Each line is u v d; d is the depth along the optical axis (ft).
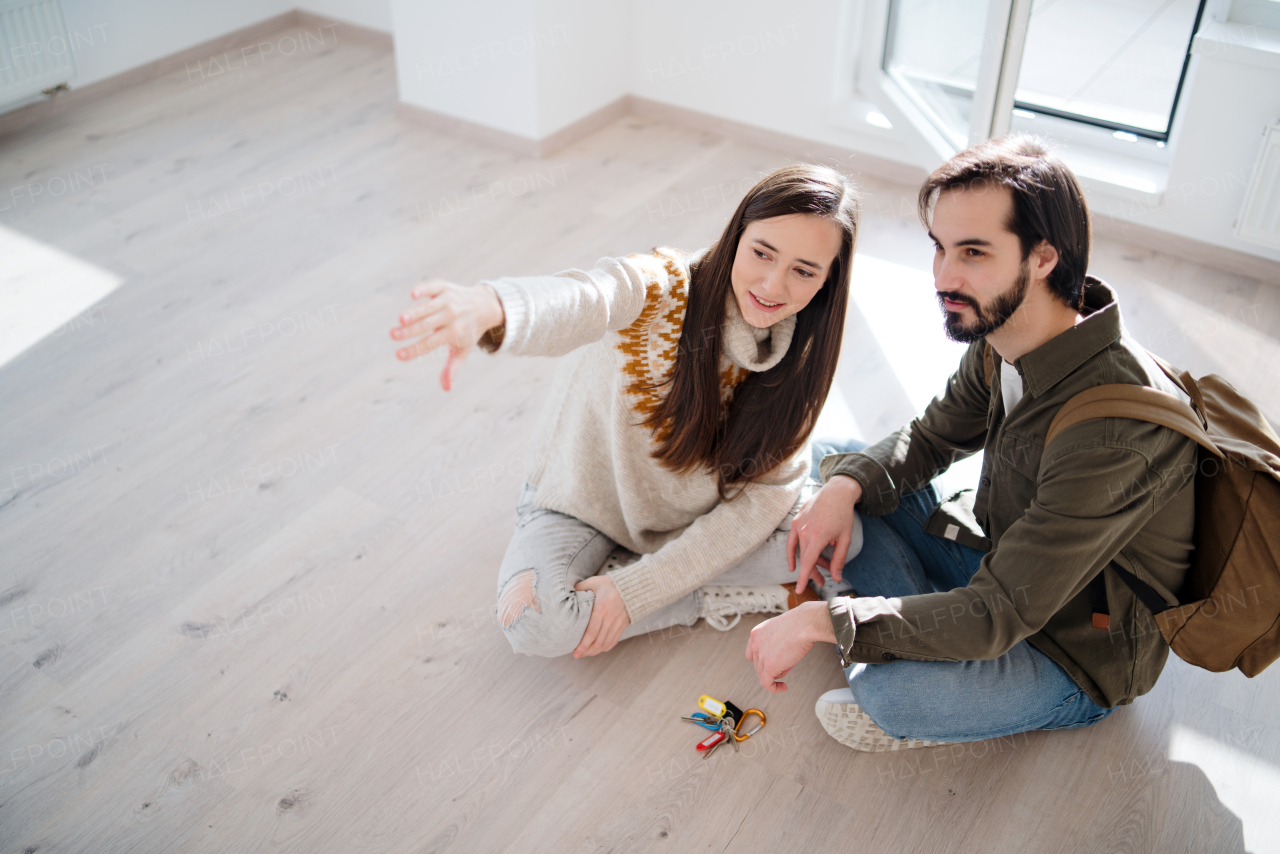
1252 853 4.90
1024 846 4.95
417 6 11.23
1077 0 12.41
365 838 4.97
